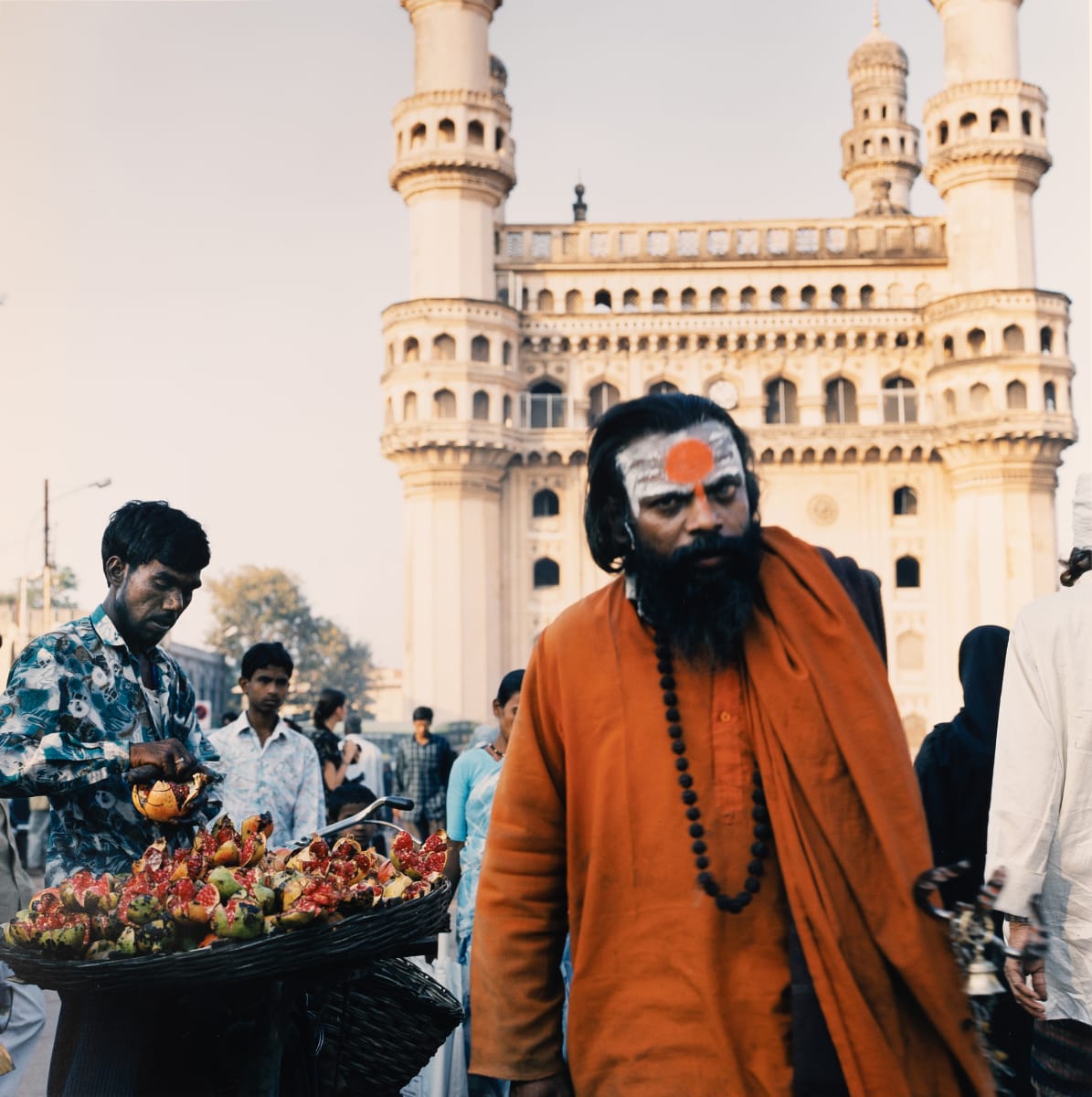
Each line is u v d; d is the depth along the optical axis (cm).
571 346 4197
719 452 257
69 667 384
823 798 242
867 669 249
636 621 265
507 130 4144
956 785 475
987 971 243
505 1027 262
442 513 3891
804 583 258
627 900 251
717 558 252
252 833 379
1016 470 3881
